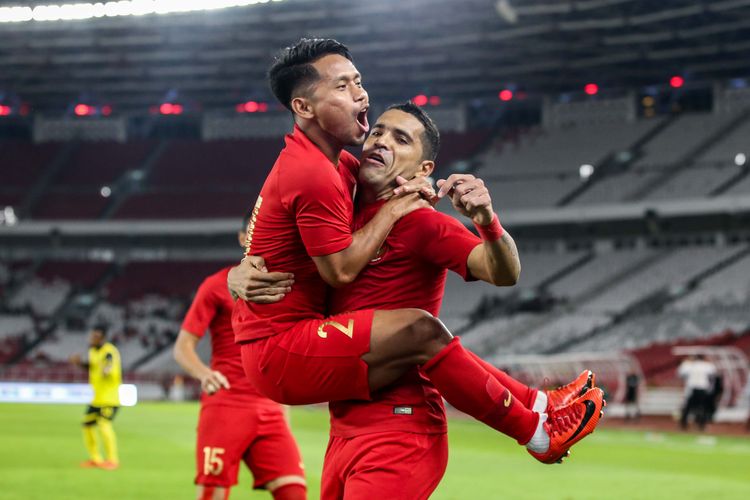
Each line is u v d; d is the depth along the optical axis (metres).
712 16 35.72
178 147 51.88
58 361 43.31
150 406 33.97
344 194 3.97
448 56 43.03
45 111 53.12
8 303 46.81
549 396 4.26
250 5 39.03
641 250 41.59
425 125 4.28
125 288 47.72
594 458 16.25
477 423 28.02
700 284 37.78
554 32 38.88
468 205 3.64
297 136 4.12
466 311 41.53
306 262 4.11
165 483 11.45
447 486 11.72
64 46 43.28
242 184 48.91
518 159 45.41
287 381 4.04
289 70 4.12
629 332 36.69
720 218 39.09
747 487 11.98
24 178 50.56
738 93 43.38
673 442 20.67
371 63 44.47
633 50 40.47
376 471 4.02
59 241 48.62
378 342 3.87
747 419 26.58
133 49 44.12
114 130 53.44
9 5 37.31
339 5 38.16
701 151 41.38
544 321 39.22
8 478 11.73
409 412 4.08
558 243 44.66
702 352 27.36
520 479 12.63
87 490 10.66
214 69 46.09
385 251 4.12
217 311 6.80
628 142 43.81
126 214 48.03
